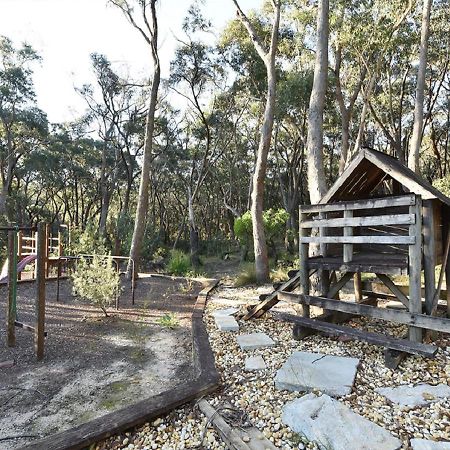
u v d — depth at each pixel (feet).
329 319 17.19
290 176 85.15
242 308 22.13
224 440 8.55
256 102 70.44
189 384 11.00
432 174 80.74
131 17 35.88
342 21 40.16
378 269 13.82
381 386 11.04
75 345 15.76
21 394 11.16
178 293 28.40
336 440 8.10
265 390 11.02
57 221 99.55
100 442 8.61
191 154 88.33
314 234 17.70
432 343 14.40
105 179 87.25
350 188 17.25
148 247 53.67
